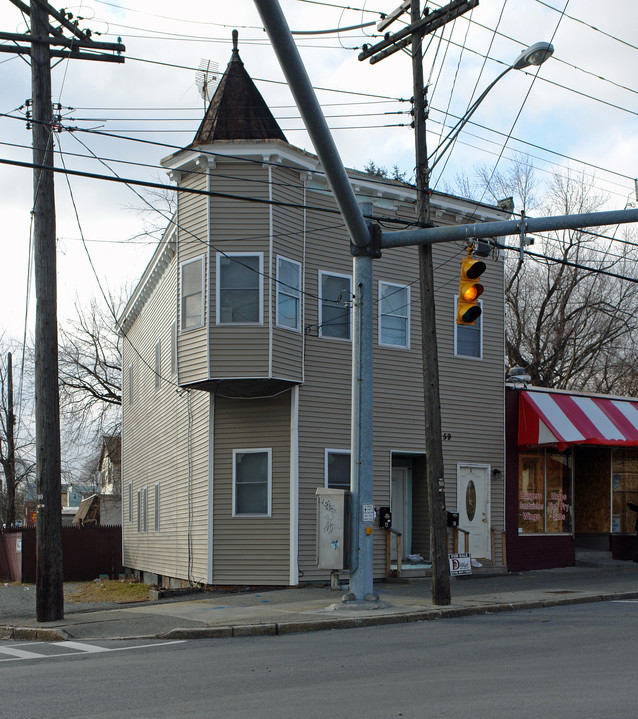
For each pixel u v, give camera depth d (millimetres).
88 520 48812
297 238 20453
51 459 15883
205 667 10375
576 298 38125
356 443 15695
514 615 15258
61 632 14180
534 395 24219
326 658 10789
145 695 8672
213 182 19859
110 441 49719
